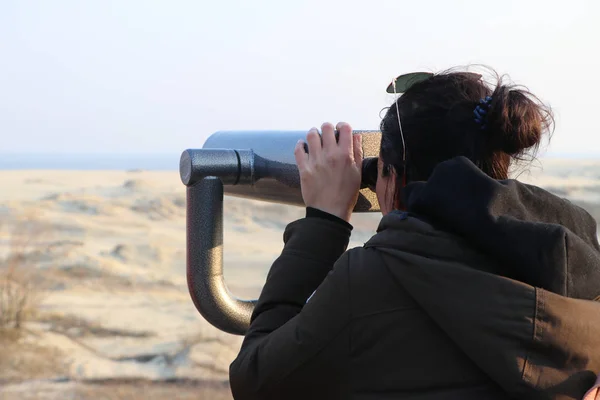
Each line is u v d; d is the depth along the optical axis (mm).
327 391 1289
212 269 1687
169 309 21781
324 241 1442
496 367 1184
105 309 21156
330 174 1503
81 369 15586
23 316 19203
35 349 16906
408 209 1366
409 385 1246
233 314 1705
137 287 24656
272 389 1307
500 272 1248
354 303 1268
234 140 1823
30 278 22469
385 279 1269
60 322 19359
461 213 1253
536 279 1213
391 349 1257
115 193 56719
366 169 1569
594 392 1191
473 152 1401
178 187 61906
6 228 34938
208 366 15836
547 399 1170
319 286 1319
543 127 1443
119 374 15438
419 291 1230
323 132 1541
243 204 46094
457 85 1433
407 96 1461
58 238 33406
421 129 1423
